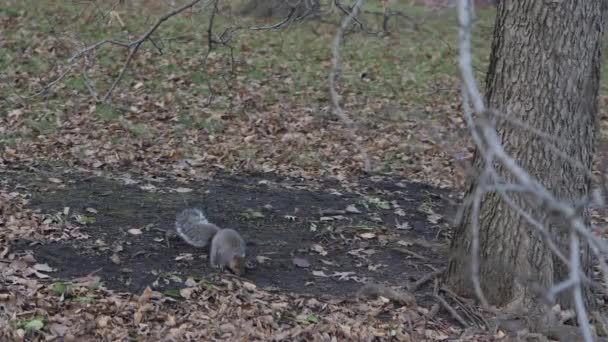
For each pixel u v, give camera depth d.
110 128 12.64
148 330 6.54
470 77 2.83
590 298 7.19
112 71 15.52
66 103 13.58
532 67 6.76
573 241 2.75
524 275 6.94
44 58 15.70
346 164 12.10
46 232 8.24
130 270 7.57
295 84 16.22
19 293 6.80
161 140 12.45
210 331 6.63
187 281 7.39
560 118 6.75
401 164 12.25
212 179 10.89
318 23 20.23
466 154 11.78
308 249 8.58
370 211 10.03
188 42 17.94
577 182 6.82
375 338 6.79
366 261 8.44
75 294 6.92
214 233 8.11
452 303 7.42
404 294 7.47
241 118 13.94
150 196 9.81
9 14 18.42
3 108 13.01
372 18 19.84
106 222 8.75
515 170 2.68
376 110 14.95
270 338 6.62
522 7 6.78
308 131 13.54
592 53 6.82
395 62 18.44
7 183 9.78
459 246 7.44
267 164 11.74
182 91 15.02
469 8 2.88
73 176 10.39
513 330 6.86
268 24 19.78
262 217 9.41
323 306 7.23
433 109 15.45
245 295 7.25
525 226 6.93
